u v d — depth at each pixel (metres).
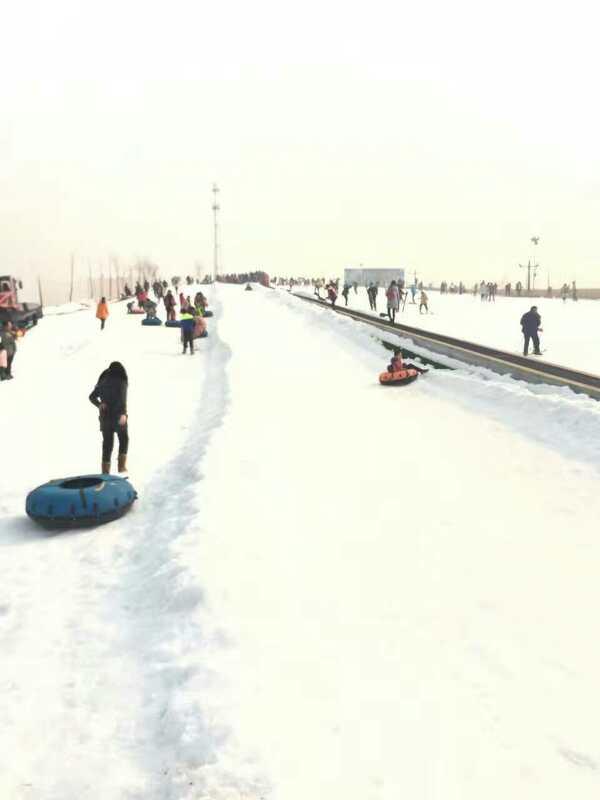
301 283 97.94
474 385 16.86
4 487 10.59
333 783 3.71
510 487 9.48
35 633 5.99
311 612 5.73
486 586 6.38
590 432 11.72
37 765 4.23
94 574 7.23
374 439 12.43
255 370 21.45
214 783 3.69
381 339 27.47
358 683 4.70
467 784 3.76
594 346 26.42
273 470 10.06
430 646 5.28
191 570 6.40
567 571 6.70
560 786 3.77
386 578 6.50
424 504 8.75
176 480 10.49
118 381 10.88
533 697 4.64
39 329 35.91
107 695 4.93
